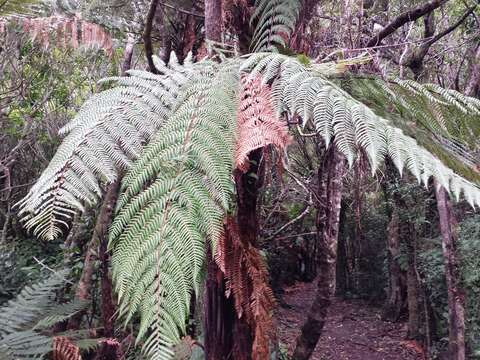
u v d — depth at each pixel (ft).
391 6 14.85
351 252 32.60
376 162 3.15
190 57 5.10
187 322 9.39
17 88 16.93
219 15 6.10
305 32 7.34
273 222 19.11
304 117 3.44
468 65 15.26
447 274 12.40
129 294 2.80
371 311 29.37
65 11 9.62
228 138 3.48
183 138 3.37
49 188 3.14
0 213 19.66
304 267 35.45
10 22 8.36
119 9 10.62
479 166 5.38
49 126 19.85
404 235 21.38
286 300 30.25
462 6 16.56
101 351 8.71
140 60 13.74
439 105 5.35
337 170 10.15
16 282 15.42
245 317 6.14
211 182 3.14
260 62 4.03
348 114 3.44
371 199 29.99
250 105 3.84
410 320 22.81
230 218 5.10
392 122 4.89
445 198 12.11
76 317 10.09
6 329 8.19
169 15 9.98
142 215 3.06
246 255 5.34
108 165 3.42
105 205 8.66
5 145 19.06
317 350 23.07
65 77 18.66
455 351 12.29
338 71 4.64
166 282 2.72
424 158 3.27
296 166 16.10
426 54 14.66
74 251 13.05
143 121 3.76
